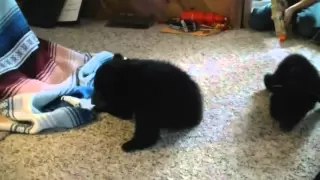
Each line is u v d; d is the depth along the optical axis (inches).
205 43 95.1
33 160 55.9
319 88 62.5
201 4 108.0
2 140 59.9
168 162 55.0
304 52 87.9
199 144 58.6
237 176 52.2
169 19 111.3
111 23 109.2
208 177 52.1
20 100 63.3
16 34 71.7
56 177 52.7
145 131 57.1
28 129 60.7
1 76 68.5
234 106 68.2
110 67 59.2
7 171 53.8
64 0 109.1
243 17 104.7
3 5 70.1
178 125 58.2
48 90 67.8
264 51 89.4
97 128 62.8
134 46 94.7
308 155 55.9
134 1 112.6
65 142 59.5
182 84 58.7
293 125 61.0
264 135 60.5
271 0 96.9
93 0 114.6
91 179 52.2
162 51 91.1
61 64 76.8
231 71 80.3
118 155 56.6
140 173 53.1
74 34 103.0
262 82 75.5
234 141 59.2
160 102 56.5
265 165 54.1
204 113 66.0
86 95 68.7
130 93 57.4
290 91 62.2
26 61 73.4
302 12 95.2
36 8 108.6
